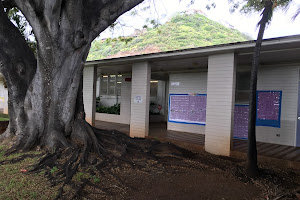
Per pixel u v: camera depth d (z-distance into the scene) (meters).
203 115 9.20
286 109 7.30
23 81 5.31
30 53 5.53
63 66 4.84
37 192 3.24
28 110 5.17
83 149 4.87
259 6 4.54
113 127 10.84
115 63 8.98
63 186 3.43
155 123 12.19
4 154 4.70
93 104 9.95
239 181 4.32
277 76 7.49
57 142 4.96
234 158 5.93
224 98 6.27
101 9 5.11
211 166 5.09
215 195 3.68
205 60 7.50
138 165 4.72
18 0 4.45
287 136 7.24
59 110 5.07
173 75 10.20
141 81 8.30
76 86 5.20
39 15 4.32
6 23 5.01
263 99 7.74
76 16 4.50
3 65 5.04
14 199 3.02
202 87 9.29
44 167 4.11
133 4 5.56
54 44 4.61
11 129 5.49
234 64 6.16
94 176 3.93
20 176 3.73
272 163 5.56
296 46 5.34
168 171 4.59
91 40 5.22
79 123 5.45
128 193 3.53
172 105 10.18
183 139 7.92
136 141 6.35
